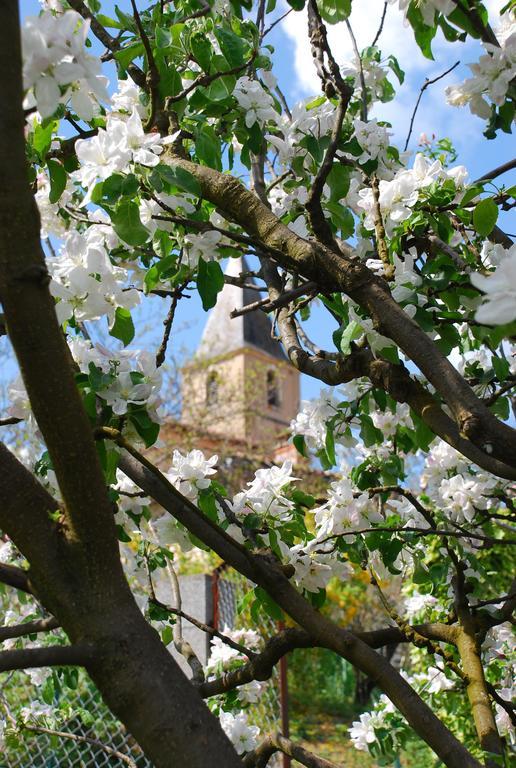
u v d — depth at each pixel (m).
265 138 2.23
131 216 1.69
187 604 4.74
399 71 2.79
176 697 1.09
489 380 2.24
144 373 1.68
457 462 2.70
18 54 0.96
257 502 2.14
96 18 2.34
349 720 10.66
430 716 1.56
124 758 2.98
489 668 3.09
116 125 1.67
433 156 2.90
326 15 2.06
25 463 2.36
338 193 2.15
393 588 9.05
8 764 4.03
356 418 2.48
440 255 2.02
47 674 3.06
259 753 2.17
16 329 1.03
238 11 2.27
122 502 2.36
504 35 2.00
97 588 1.12
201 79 1.98
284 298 1.80
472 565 2.49
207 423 14.73
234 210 1.78
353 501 2.27
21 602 3.17
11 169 0.99
